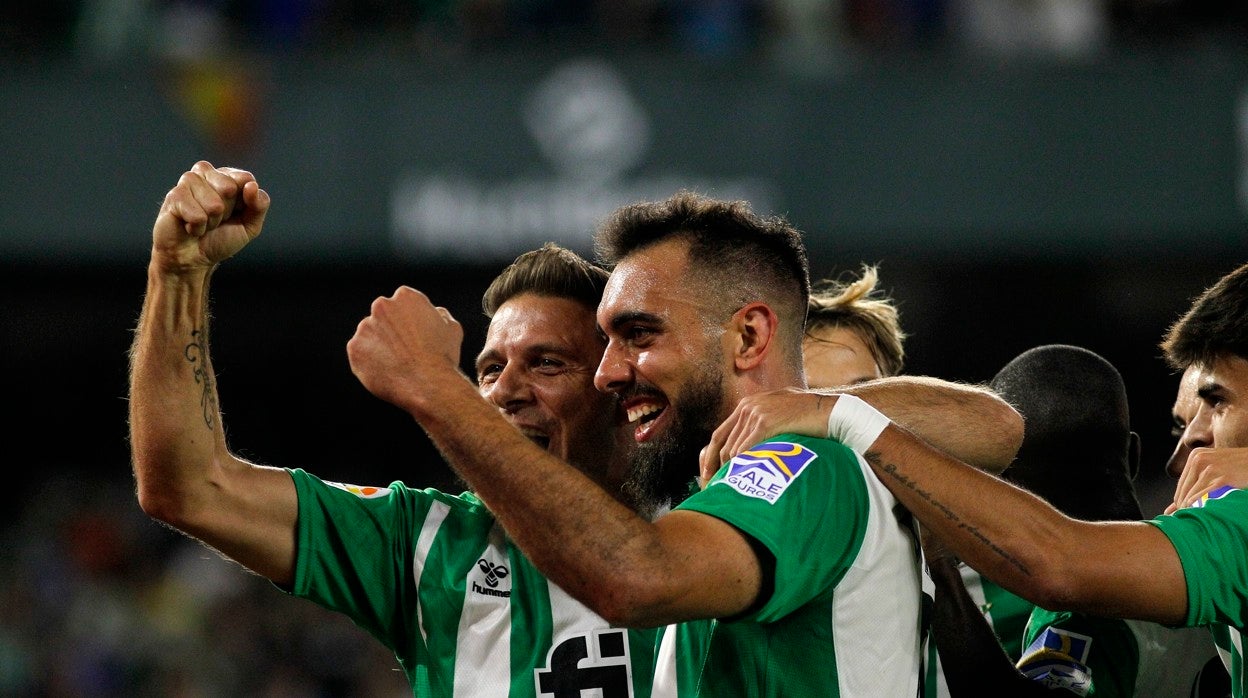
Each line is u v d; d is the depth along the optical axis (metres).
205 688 33.00
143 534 37.75
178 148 31.52
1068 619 10.45
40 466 43.66
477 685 8.71
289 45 32.62
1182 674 10.59
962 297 39.94
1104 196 30.89
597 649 8.61
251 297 41.69
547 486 7.20
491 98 31.17
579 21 32.91
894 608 8.09
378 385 7.46
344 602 8.89
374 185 31.23
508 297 9.84
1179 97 30.78
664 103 31.11
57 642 34.09
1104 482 11.12
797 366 8.96
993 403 9.06
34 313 42.72
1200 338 9.38
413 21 33.03
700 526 7.38
